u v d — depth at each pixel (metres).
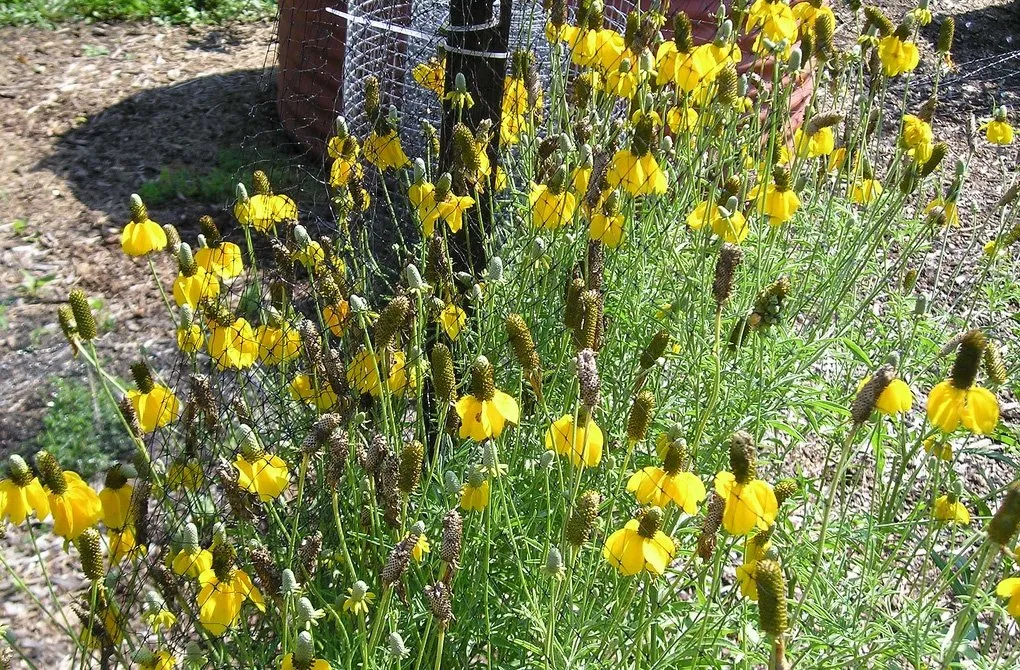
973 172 1.83
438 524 0.72
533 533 0.76
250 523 0.70
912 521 0.80
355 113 1.45
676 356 0.91
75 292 0.71
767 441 0.97
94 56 2.26
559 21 1.05
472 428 0.61
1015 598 0.60
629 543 0.58
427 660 0.69
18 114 1.99
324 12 1.58
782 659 0.53
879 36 1.23
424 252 0.89
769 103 1.19
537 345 0.89
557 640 0.68
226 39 2.39
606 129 1.01
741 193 0.96
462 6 0.95
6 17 2.39
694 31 1.41
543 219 0.84
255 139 1.82
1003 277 1.34
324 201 1.52
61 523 0.60
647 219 0.99
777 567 0.52
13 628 0.90
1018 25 2.49
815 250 1.10
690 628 0.68
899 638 0.73
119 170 1.77
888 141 1.85
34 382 1.24
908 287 1.10
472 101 0.95
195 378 0.69
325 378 0.74
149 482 0.69
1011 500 0.60
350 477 0.72
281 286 0.87
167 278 1.47
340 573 0.74
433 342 0.94
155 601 0.63
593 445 0.63
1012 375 1.13
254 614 0.76
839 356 1.05
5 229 1.58
